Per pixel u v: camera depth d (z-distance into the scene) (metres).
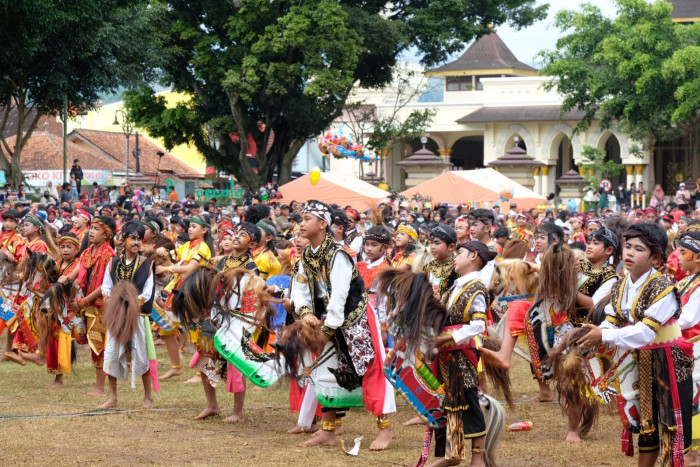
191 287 9.12
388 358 7.31
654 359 6.60
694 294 7.39
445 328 7.20
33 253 11.86
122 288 9.76
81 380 11.94
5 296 13.18
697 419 7.55
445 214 23.94
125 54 35.06
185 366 13.09
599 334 6.51
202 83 45.66
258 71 41.06
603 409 10.04
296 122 44.09
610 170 50.81
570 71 46.16
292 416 9.71
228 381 9.34
